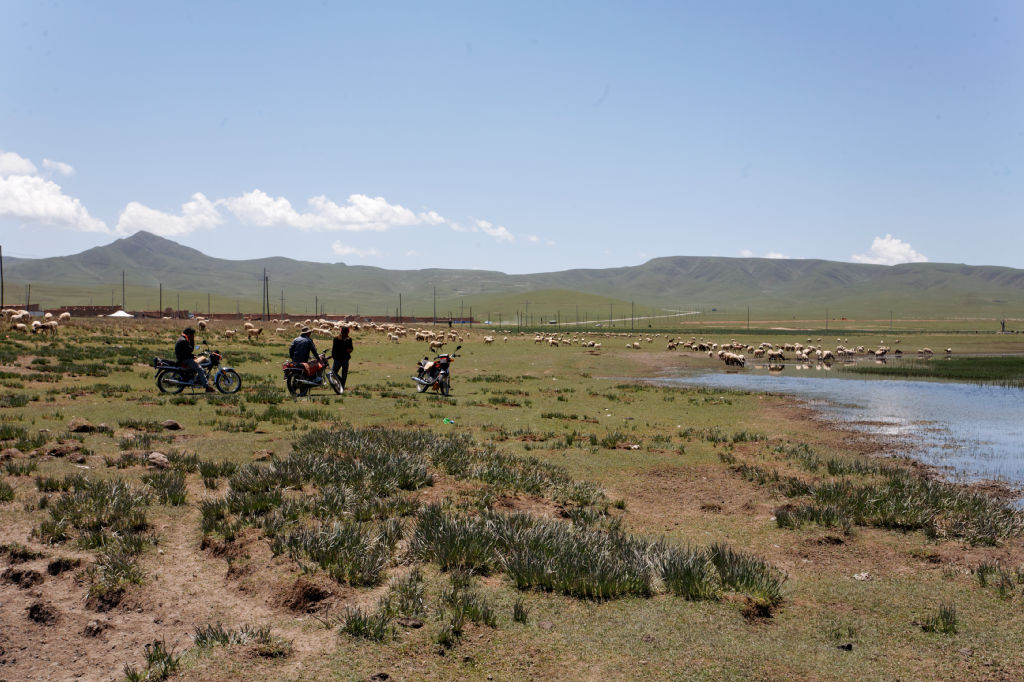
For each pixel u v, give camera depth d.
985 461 14.54
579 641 5.36
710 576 6.69
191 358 19.84
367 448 11.22
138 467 10.02
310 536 6.97
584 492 9.93
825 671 5.00
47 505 7.92
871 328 187.50
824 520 9.02
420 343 57.44
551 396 24.03
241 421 14.96
